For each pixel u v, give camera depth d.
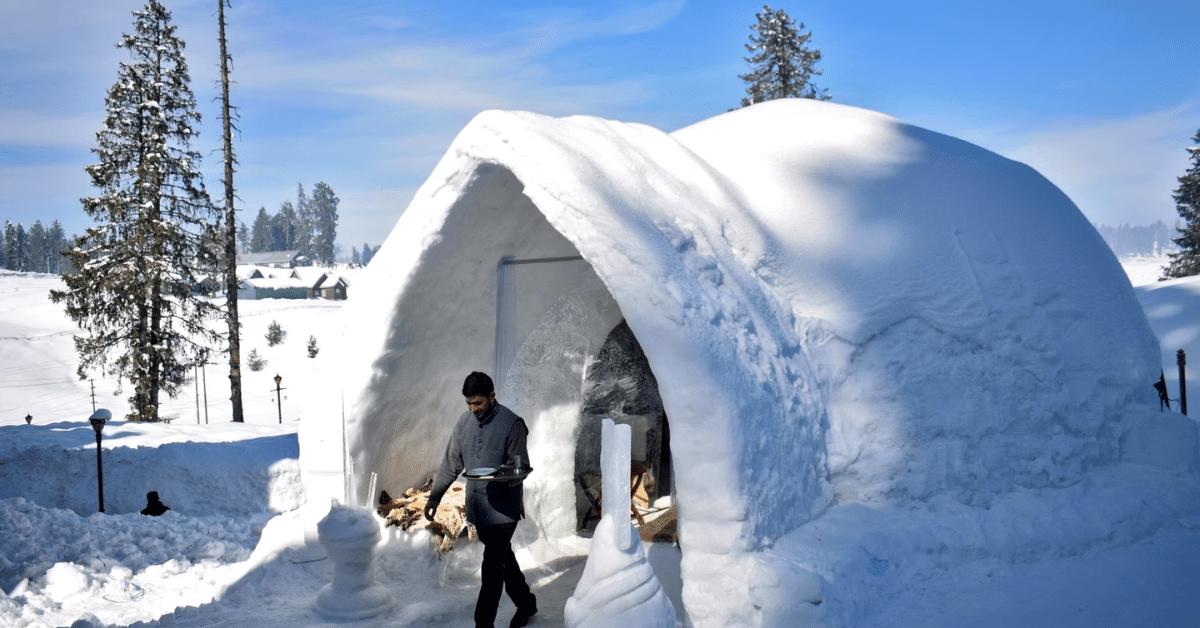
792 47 39.62
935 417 5.15
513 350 6.31
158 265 27.77
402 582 5.57
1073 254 6.06
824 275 5.39
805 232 5.65
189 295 28.95
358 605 4.91
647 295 4.23
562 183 4.57
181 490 12.62
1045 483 5.28
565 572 5.93
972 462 5.12
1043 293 5.68
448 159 5.29
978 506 5.07
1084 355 5.68
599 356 6.92
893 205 5.87
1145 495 5.30
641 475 6.66
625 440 3.67
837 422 5.00
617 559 3.58
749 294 4.93
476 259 5.94
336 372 5.92
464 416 4.86
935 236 5.62
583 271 6.75
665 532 4.97
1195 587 4.40
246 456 13.32
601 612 3.52
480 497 4.61
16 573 7.24
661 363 4.16
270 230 184.38
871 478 4.99
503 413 4.74
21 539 7.76
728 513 4.03
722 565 4.04
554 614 5.05
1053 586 4.51
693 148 6.76
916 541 4.63
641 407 6.81
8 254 160.00
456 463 4.85
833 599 3.93
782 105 7.63
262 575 5.73
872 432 5.03
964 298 5.36
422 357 6.11
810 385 4.89
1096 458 5.56
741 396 4.18
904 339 5.27
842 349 5.14
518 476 4.59
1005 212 6.03
